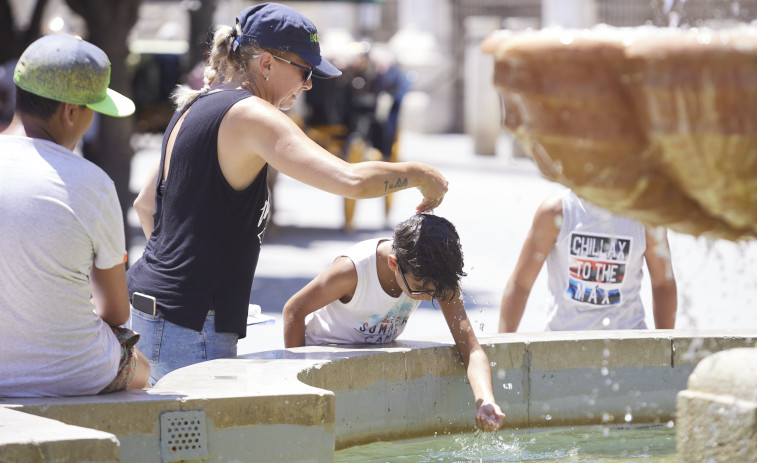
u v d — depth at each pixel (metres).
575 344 8.30
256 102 7.21
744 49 4.28
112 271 6.62
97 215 6.37
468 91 54.41
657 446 7.70
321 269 21.86
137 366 6.85
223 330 7.40
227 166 7.25
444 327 15.79
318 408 6.19
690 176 4.63
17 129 6.54
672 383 8.44
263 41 7.54
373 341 8.16
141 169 40.25
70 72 6.43
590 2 55.09
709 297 16.81
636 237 9.11
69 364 6.34
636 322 9.34
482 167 44.62
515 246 24.98
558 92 4.67
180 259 7.34
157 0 34.97
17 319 6.23
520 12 62.25
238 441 6.07
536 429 8.24
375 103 28.56
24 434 5.14
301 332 7.99
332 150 27.86
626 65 4.53
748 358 5.08
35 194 6.21
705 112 4.41
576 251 9.16
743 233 5.00
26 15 45.75
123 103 6.88
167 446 5.96
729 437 4.93
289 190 39.28
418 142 57.47
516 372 8.19
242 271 7.47
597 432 8.18
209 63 7.93
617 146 4.66
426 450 7.54
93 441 5.13
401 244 7.55
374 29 65.25
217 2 30.80
